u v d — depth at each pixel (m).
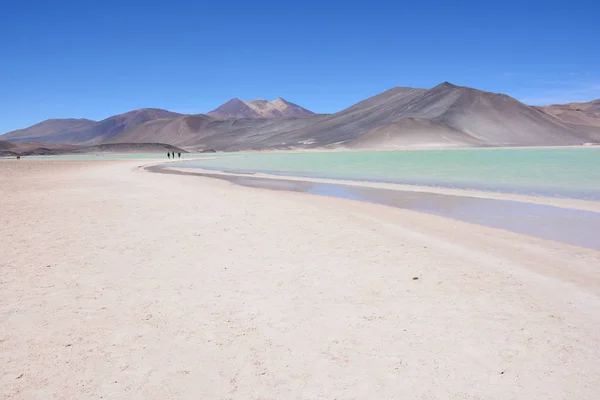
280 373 4.35
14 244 9.57
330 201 17.16
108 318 5.63
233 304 6.08
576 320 5.58
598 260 8.41
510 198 17.59
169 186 24.28
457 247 9.38
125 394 4.02
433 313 5.75
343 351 4.77
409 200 17.39
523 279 7.20
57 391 4.07
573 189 20.59
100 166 57.47
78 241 9.86
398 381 4.20
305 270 7.62
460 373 4.34
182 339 5.06
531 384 4.16
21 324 5.45
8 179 31.73
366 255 8.64
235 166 51.97
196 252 8.86
